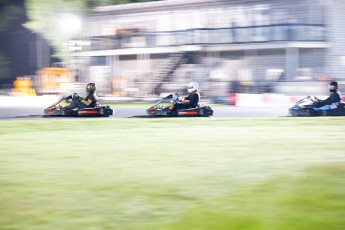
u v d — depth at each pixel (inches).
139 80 1861.5
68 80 1920.5
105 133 745.6
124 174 459.2
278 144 627.2
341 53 1700.3
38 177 450.0
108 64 2028.8
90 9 2027.6
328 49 1675.7
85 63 2036.2
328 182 422.0
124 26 1993.1
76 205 366.6
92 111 1032.8
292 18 1692.9
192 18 1859.0
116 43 1931.6
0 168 489.7
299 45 1636.3
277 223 329.4
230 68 1791.3
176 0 1868.8
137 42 1891.0
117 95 1774.1
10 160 530.0
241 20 1772.9
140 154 560.1
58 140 676.1
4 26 2310.5
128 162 514.0
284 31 1640.0
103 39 1961.1
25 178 446.6
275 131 757.9
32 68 2354.8
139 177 446.6
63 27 2005.4
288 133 734.5
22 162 518.6
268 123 869.2
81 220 336.2
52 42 2033.7
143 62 1955.0
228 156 544.1
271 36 1669.5
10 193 397.4
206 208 358.3
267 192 394.9
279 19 1710.1
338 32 1690.5
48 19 2012.8
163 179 438.9
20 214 348.2
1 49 2471.7
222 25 1807.3
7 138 698.8
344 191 394.9
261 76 1740.9
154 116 1024.9
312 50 1689.2
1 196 389.4
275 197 381.4
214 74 1809.8
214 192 396.8
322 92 1541.6
